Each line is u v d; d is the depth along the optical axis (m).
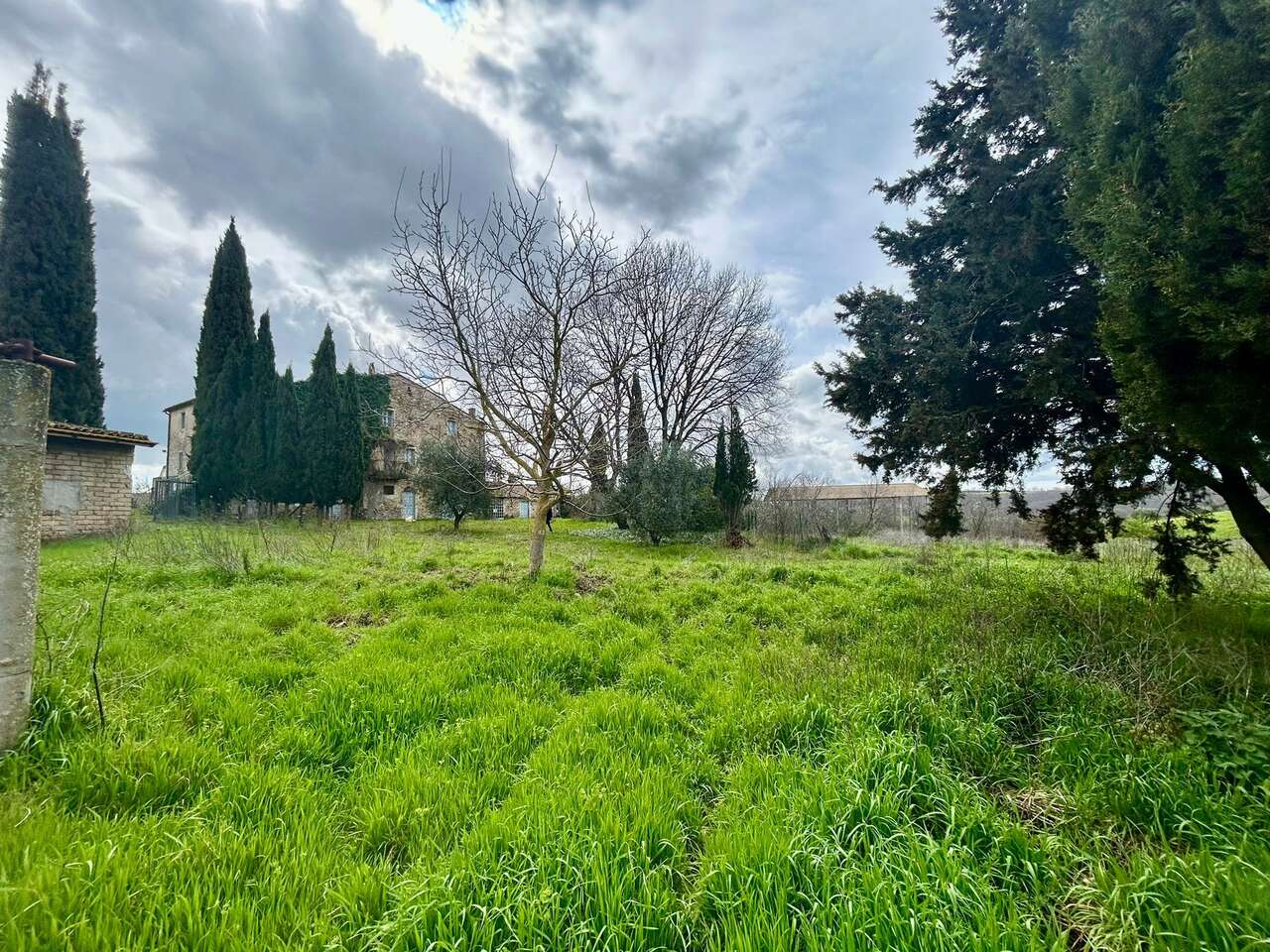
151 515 18.16
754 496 19.69
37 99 19.39
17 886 1.69
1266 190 2.55
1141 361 3.26
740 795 2.54
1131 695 3.34
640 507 16.27
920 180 6.15
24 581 2.57
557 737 3.10
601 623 5.90
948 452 5.79
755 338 25.70
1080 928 1.80
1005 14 5.27
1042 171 4.71
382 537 13.91
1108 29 3.38
